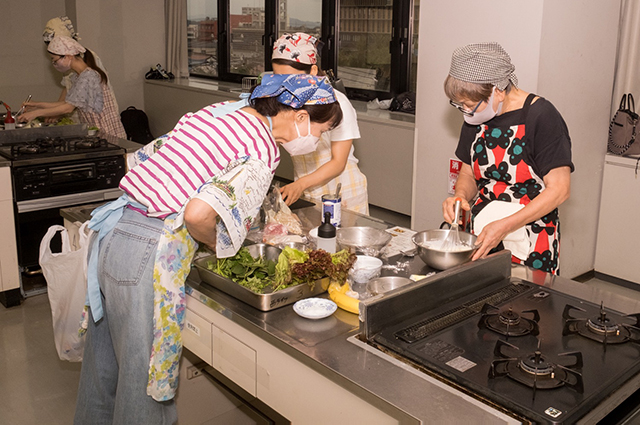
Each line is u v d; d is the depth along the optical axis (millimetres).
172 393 1755
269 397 1613
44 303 3721
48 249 2113
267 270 1764
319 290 1727
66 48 4355
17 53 7020
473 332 1483
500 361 1306
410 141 5070
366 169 5551
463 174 2449
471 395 1247
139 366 1710
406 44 5777
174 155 1640
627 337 1440
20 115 4312
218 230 1613
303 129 1716
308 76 1698
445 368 1317
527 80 3145
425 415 1182
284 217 2225
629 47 3686
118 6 7578
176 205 1644
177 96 7355
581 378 1235
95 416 2002
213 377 2156
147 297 1672
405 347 1410
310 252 1693
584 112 3506
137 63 7902
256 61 7352
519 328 1480
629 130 3695
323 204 2260
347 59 6391
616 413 1333
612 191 3840
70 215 2412
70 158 3621
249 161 1629
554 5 3066
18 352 3150
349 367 1357
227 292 1739
